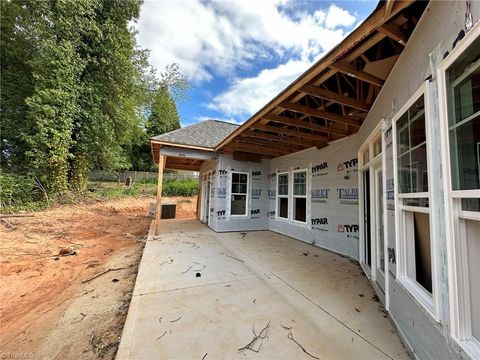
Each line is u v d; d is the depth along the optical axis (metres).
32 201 9.34
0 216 7.52
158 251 4.98
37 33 9.97
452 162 1.35
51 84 9.97
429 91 1.58
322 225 5.64
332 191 5.40
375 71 2.55
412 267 2.03
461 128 1.29
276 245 5.76
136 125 16.97
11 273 4.10
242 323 2.25
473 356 1.12
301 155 6.67
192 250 5.11
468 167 1.23
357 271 3.87
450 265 1.32
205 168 9.87
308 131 5.45
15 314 2.82
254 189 8.10
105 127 11.82
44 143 9.73
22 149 10.33
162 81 21.61
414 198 1.91
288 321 2.30
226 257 4.61
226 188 7.64
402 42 2.02
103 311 2.80
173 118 23.52
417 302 1.73
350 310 2.54
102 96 11.87
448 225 1.35
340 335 2.08
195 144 7.01
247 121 4.58
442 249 1.42
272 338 2.02
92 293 3.32
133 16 12.56
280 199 7.76
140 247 5.90
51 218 8.17
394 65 2.32
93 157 12.31
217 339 2.00
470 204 1.22
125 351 1.83
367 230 4.11
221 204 7.56
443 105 1.41
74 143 10.92
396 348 1.91
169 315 2.39
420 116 1.80
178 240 6.12
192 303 2.66
